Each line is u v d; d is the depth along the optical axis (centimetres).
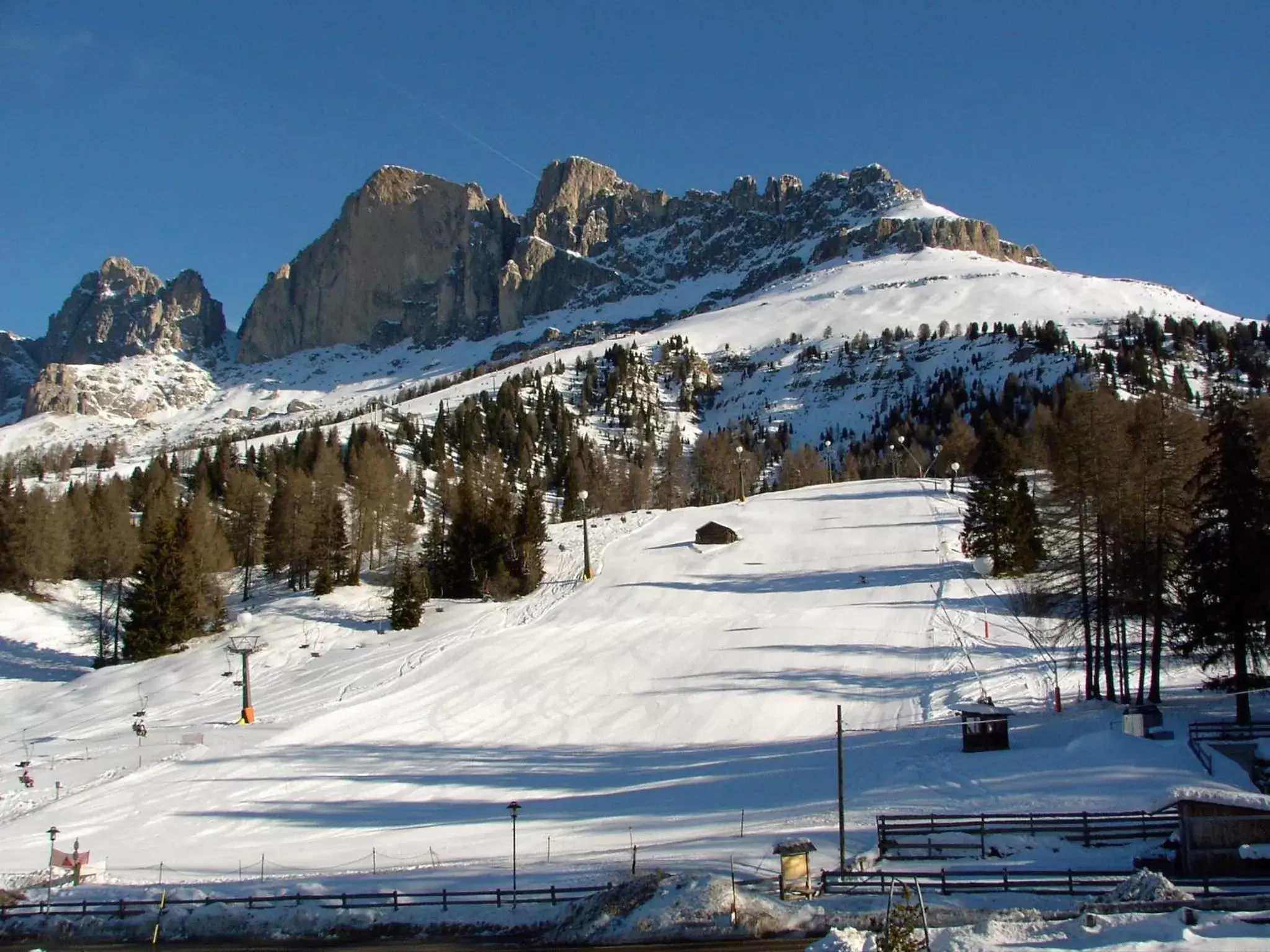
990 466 7950
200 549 8662
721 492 15200
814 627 6856
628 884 2930
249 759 5012
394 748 5241
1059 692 5109
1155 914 2361
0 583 9200
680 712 5619
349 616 8419
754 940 2612
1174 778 3503
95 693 6919
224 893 3209
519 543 9000
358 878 3350
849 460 17412
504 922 2883
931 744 4494
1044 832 3155
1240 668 4128
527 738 5428
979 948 2217
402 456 16850
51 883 3412
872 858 3086
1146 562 4791
